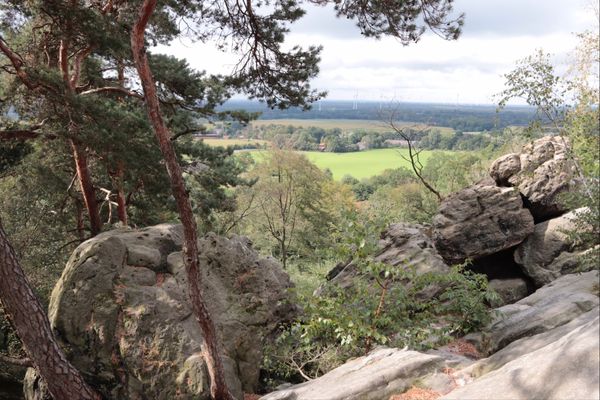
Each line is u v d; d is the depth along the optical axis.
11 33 16.16
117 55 15.23
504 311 9.39
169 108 17.98
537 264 11.95
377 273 8.44
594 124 7.44
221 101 17.56
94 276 10.84
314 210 41.88
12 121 16.75
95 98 15.23
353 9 12.62
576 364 4.50
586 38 7.61
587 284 9.08
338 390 6.79
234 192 37.66
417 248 12.95
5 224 20.17
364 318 8.66
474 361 7.10
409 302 8.92
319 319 8.66
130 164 15.12
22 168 21.05
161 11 15.23
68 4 13.95
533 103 8.75
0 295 9.56
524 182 12.80
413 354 7.34
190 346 10.11
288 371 10.29
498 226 12.37
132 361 10.04
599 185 7.41
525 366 5.10
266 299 11.54
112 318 10.45
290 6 13.41
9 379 16.00
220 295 11.32
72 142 16.47
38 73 13.64
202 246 12.01
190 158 20.14
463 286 9.66
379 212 9.33
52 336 9.76
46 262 19.72
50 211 22.27
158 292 10.83
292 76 13.70
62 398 9.69
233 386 10.09
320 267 30.77
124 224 20.86
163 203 19.09
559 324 7.66
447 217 12.91
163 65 16.80
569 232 8.37
